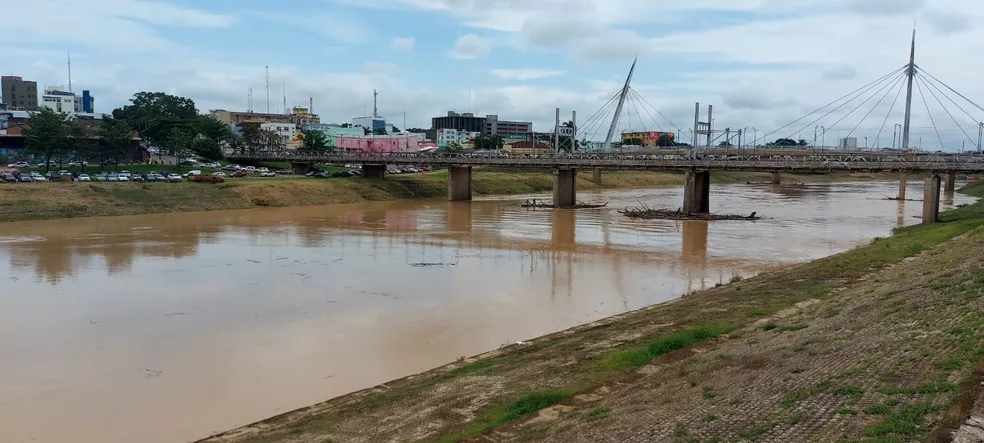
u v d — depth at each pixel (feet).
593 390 73.82
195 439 72.69
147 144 537.65
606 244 223.51
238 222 282.36
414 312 129.29
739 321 102.37
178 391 87.81
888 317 85.61
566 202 385.09
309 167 509.35
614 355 86.99
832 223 289.74
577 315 126.52
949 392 52.95
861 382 60.44
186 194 335.47
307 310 131.03
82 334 114.11
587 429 60.64
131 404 83.41
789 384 63.98
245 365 98.17
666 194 513.45
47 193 292.81
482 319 123.75
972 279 95.61
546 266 180.45
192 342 109.70
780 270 167.63
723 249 211.61
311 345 108.06
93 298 139.85
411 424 69.10
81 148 404.98
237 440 69.62
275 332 115.65
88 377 93.25
